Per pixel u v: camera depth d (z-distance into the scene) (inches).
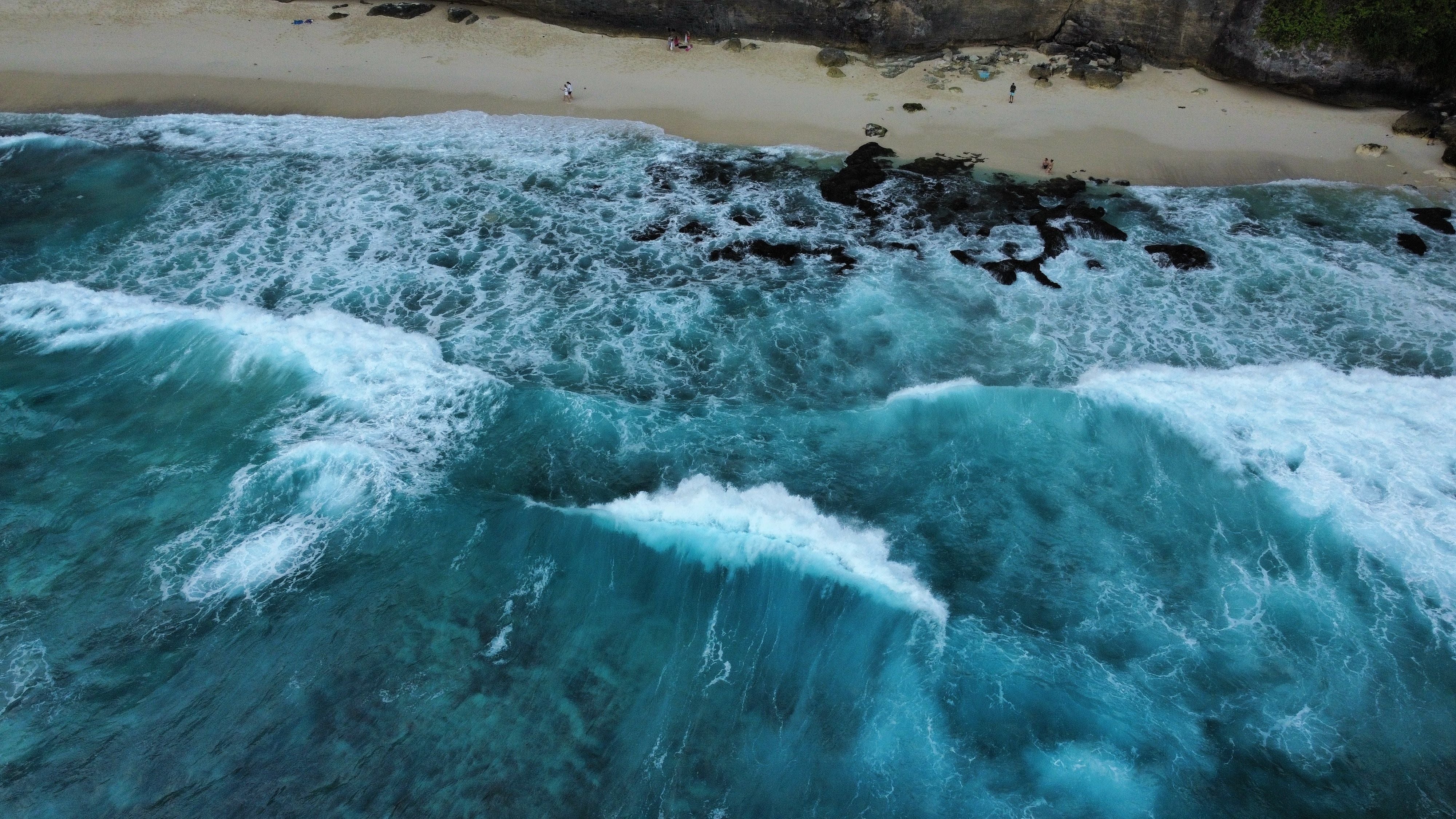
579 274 1027.9
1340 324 954.1
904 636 661.3
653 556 714.2
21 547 709.3
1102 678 637.3
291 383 861.2
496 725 602.2
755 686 631.8
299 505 746.8
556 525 734.5
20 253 1038.4
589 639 658.2
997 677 636.1
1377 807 569.3
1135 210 1130.7
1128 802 570.6
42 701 610.2
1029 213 1121.4
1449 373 885.8
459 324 946.7
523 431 816.9
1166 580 704.4
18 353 895.7
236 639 649.6
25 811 554.3
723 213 1130.0
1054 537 735.7
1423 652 652.1
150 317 936.9
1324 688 631.8
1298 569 709.3
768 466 788.6
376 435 808.3
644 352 917.2
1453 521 736.3
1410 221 1108.5
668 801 565.3
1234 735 606.5
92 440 802.2
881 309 978.1
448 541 722.2
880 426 833.5
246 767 578.2
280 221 1106.1
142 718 602.2
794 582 696.4
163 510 739.4
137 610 666.8
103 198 1140.5
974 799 570.9
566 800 564.4
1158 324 956.0
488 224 1106.7
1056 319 965.8
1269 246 1070.4
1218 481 778.2
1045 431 828.0
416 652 644.7
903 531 735.7
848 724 610.2
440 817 553.9
